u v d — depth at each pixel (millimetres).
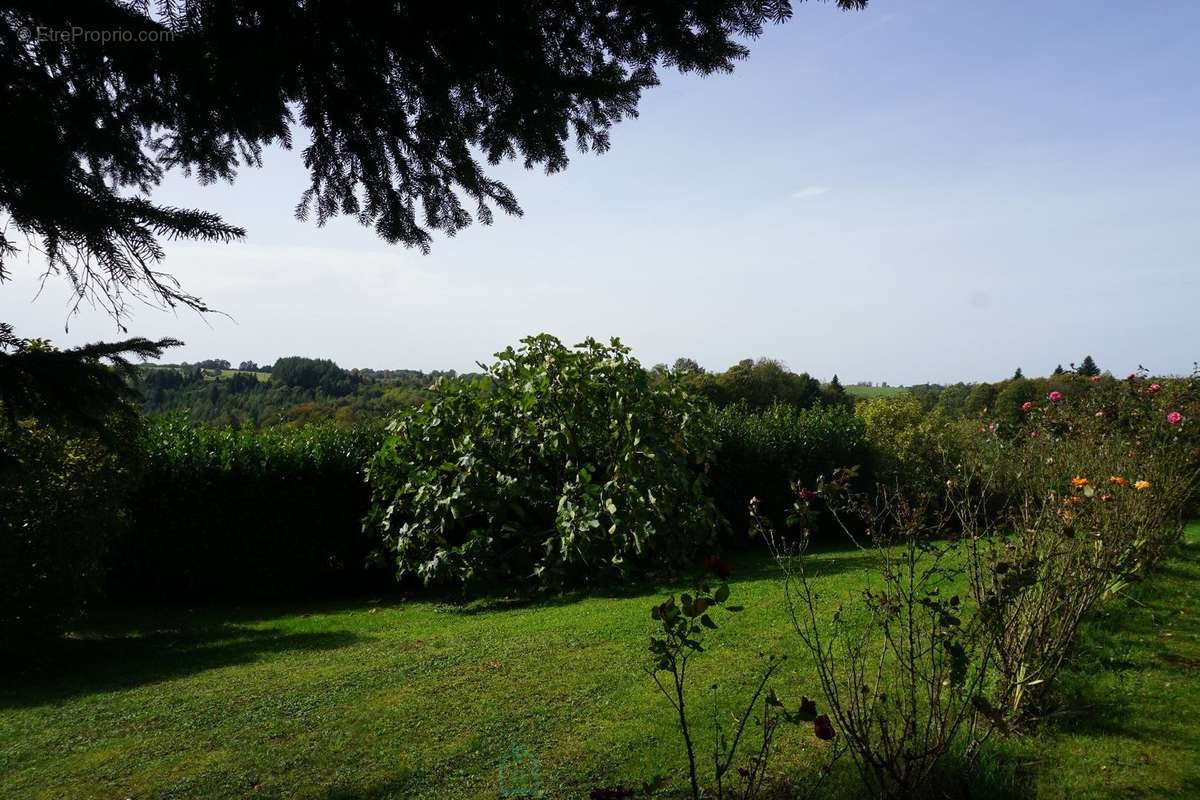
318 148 3332
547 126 3387
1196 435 6746
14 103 2264
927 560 5199
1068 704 3766
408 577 10781
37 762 4316
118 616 9281
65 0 2141
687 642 2826
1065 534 3682
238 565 10383
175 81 2555
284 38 2539
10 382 2404
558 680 4980
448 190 3611
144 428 8000
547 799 3420
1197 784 3080
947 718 3350
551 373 9172
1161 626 4887
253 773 3939
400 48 2855
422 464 9570
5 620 6801
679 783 3443
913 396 16344
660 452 8719
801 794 3205
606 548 8602
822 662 3365
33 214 2291
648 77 3340
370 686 5238
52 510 7051
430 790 3625
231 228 2428
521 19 2826
